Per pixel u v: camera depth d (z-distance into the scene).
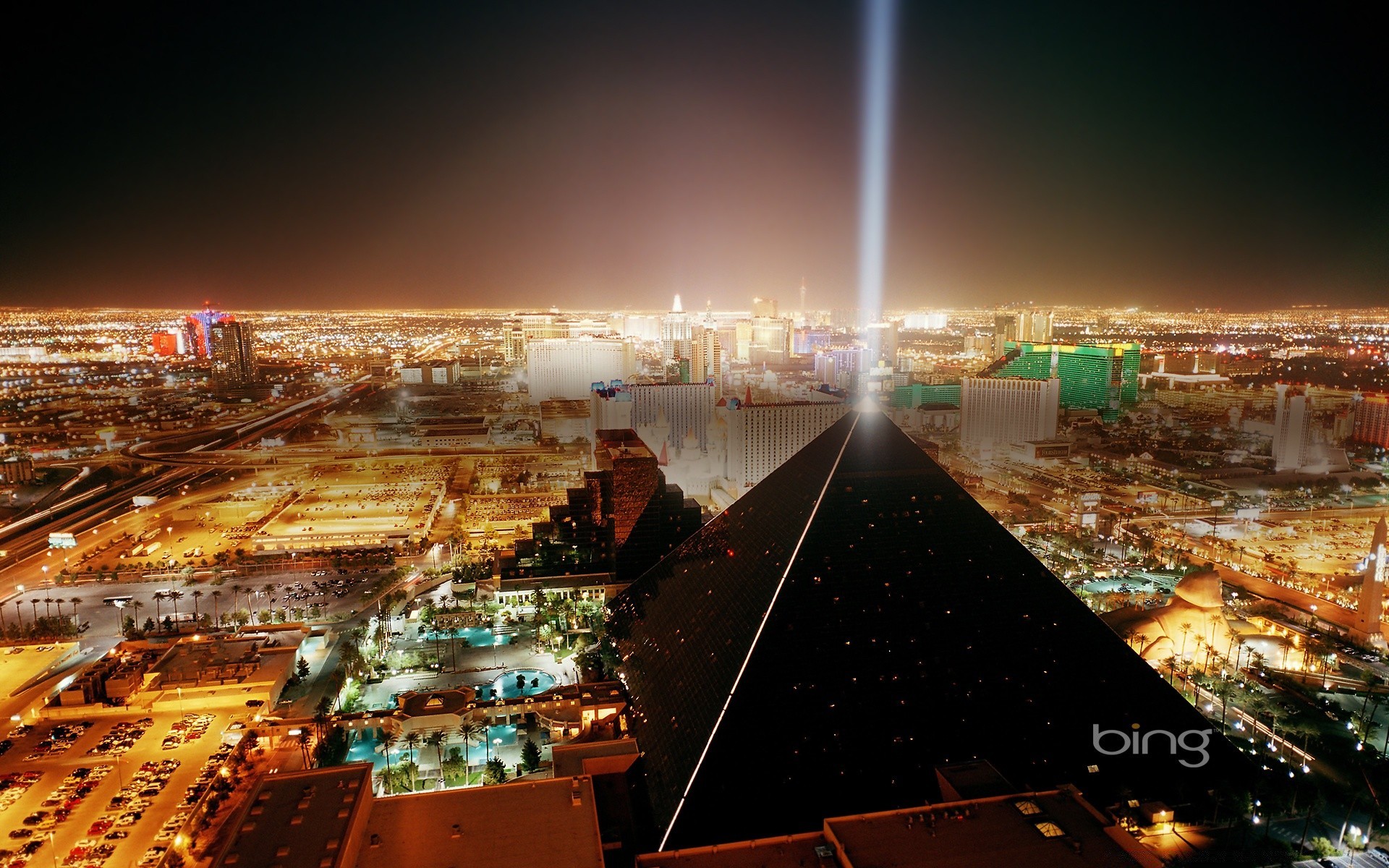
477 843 103.75
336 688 198.12
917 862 102.94
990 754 140.50
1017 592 158.88
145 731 183.38
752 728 139.38
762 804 132.25
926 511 164.50
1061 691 148.88
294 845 99.25
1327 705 183.25
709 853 107.94
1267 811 138.75
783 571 154.62
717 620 167.75
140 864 139.62
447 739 178.88
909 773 136.75
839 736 139.75
